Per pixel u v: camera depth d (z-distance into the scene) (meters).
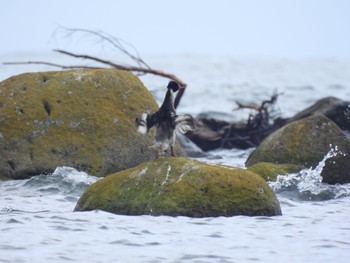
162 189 37.66
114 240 32.97
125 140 51.75
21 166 49.75
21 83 53.25
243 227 35.75
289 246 32.56
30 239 32.81
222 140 75.31
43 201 43.44
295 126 52.91
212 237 33.78
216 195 37.50
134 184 38.34
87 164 50.25
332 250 31.94
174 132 38.03
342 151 51.25
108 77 54.16
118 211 37.88
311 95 140.38
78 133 51.25
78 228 35.09
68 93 52.59
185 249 31.59
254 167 49.78
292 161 51.50
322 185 47.91
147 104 54.16
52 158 50.09
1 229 34.78
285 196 46.44
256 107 77.25
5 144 50.31
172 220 36.47
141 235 33.88
